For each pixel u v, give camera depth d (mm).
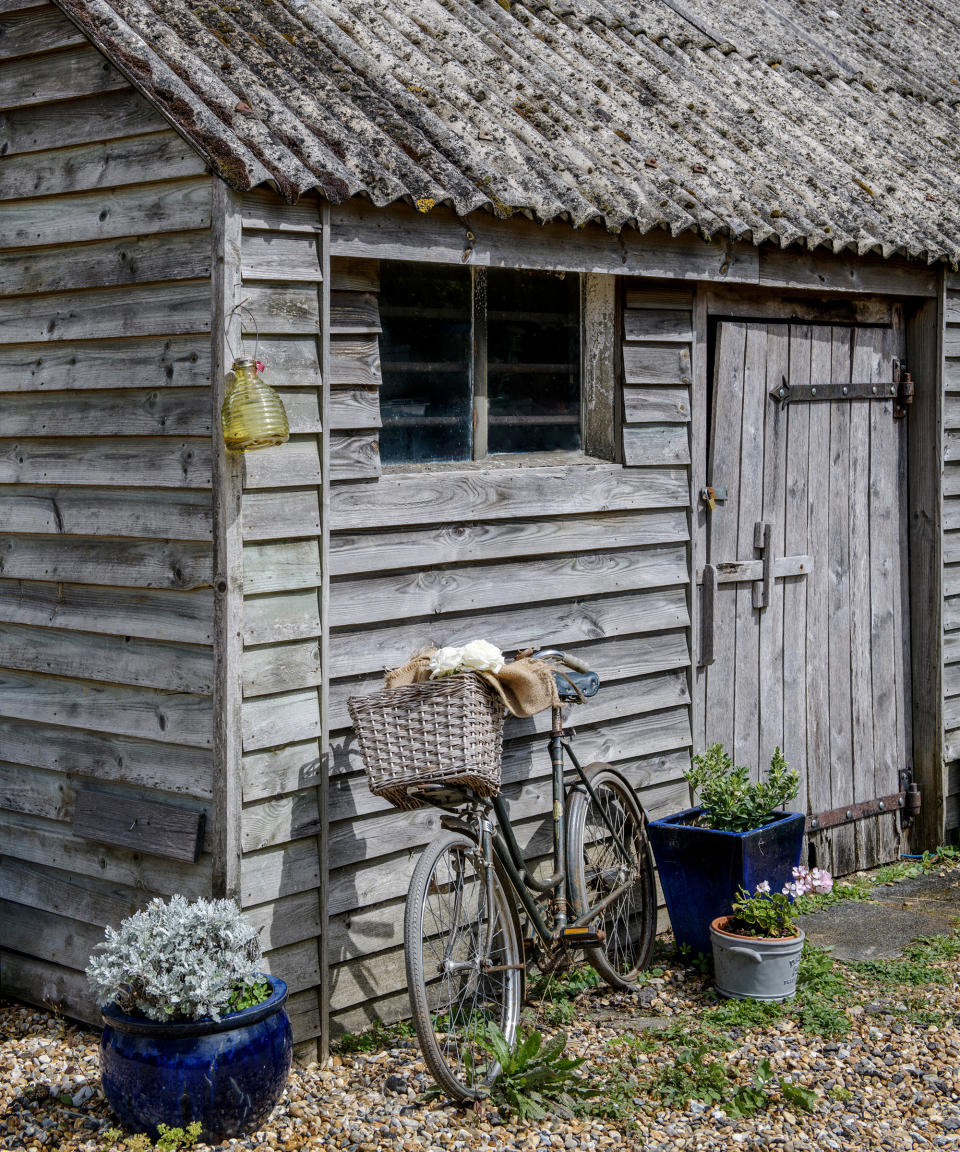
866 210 5984
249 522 4016
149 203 4105
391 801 4078
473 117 4977
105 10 4188
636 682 5434
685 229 5012
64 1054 4348
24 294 4520
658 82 6227
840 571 6340
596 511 5211
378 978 4520
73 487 4438
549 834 5145
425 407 4871
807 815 6184
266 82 4477
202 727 4059
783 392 5969
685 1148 3789
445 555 4676
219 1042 3662
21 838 4707
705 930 5133
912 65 8180
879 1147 3814
